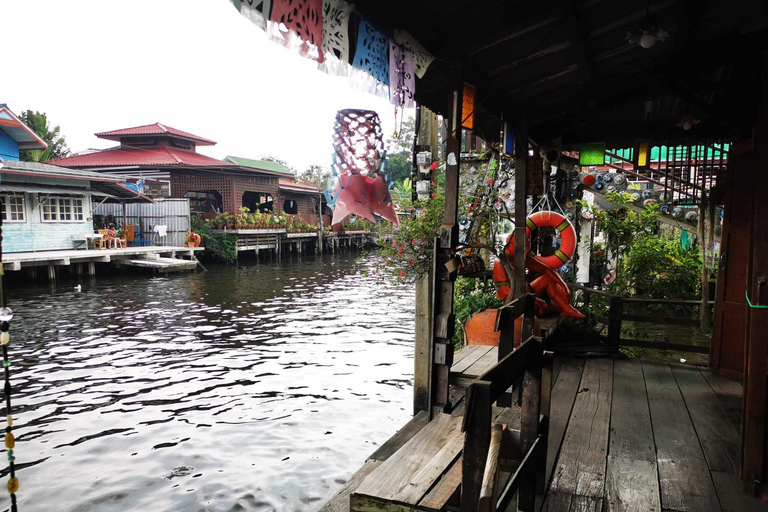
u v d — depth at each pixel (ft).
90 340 33.40
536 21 9.14
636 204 33.19
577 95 14.42
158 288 57.36
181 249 76.38
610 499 9.01
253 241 92.27
